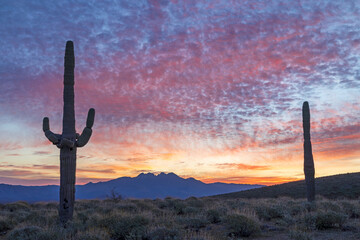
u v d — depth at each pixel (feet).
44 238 37.52
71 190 55.42
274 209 60.08
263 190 175.63
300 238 37.83
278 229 45.80
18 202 101.40
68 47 59.72
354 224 46.06
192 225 51.03
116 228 40.83
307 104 89.25
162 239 36.29
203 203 86.74
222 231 45.73
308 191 86.22
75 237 38.11
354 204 62.85
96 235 36.91
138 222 42.57
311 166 86.74
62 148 55.83
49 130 57.36
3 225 54.49
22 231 40.81
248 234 42.16
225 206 71.82
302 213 52.47
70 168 55.83
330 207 58.29
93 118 58.90
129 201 101.81
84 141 57.21
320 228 44.37
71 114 57.93
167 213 64.39
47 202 111.04
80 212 63.36
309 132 88.38
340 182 158.30
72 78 59.21
